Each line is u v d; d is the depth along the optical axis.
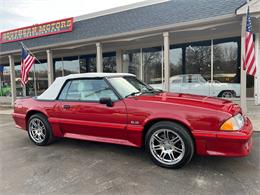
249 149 3.22
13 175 3.29
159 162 3.44
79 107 4.11
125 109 3.64
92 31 9.83
